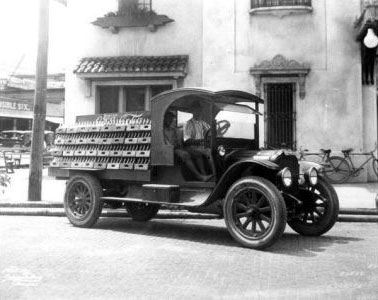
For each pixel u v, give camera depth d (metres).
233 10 14.17
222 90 6.88
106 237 7.01
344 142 13.61
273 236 5.98
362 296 4.20
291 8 13.73
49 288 4.43
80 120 8.49
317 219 7.15
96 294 4.25
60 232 7.40
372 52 13.41
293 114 13.82
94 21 15.11
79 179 7.96
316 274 4.95
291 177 6.32
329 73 13.69
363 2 13.45
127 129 7.60
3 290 4.36
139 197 7.62
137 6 15.05
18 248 6.17
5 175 11.69
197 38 14.71
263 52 13.99
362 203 9.59
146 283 4.60
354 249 6.24
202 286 4.51
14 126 34.75
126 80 14.71
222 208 6.97
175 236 7.14
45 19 10.49
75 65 14.88
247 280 4.71
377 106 14.20
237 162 6.36
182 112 7.50
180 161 7.12
